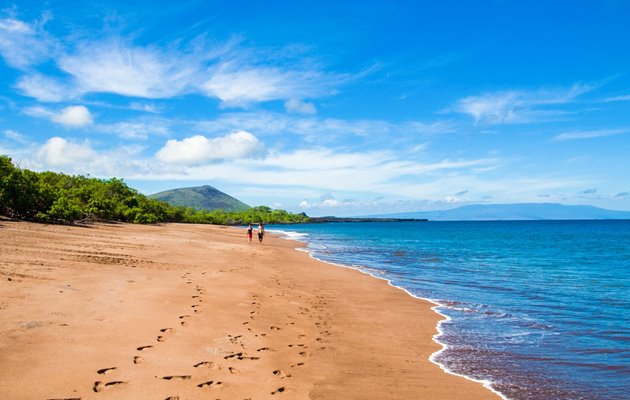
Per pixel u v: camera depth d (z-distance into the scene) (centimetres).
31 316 788
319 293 1519
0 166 3131
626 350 909
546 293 1694
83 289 1070
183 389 563
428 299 1509
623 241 6312
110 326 789
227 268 1922
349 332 995
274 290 1464
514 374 756
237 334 853
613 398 658
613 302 1495
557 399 651
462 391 667
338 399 599
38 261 1428
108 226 4378
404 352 864
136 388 546
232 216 19625
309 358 771
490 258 3425
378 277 2081
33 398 486
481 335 1023
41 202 3419
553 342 966
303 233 9431
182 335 794
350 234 8988
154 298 1073
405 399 621
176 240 3359
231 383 607
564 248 4753
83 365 596
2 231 2291
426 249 4422
